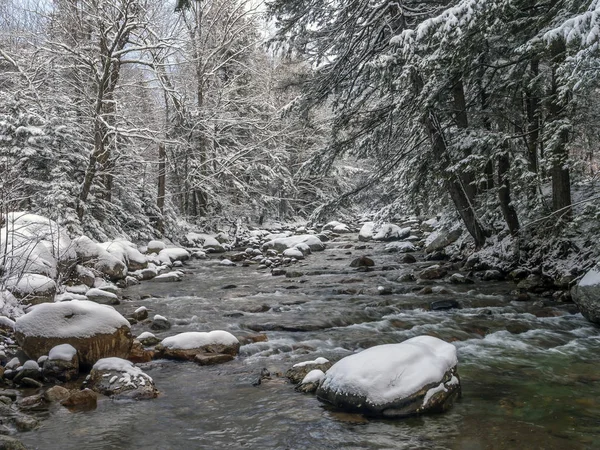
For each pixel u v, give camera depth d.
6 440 3.95
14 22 22.17
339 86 16.02
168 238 22.58
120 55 16.98
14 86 17.89
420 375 4.98
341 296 11.17
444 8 12.82
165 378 6.01
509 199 13.30
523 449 4.10
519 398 5.25
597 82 9.05
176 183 28.30
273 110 29.33
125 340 6.52
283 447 4.19
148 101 23.61
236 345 7.07
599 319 8.29
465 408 4.98
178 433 4.48
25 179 15.64
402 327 8.37
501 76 12.42
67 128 16.47
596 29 6.82
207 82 26.97
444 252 16.97
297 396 5.33
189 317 9.18
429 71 10.92
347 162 38.78
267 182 31.78
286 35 17.19
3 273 9.03
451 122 13.66
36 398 5.23
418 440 4.29
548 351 7.02
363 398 4.81
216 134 24.58
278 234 27.72
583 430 4.46
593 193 12.38
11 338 7.25
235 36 27.48
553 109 10.99
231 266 17.86
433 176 14.09
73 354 6.00
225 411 4.97
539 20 10.26
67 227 15.31
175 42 18.70
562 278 10.70
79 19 18.23
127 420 4.77
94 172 16.95
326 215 17.52
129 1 16.23
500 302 10.05
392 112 14.23
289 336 7.93
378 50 14.51
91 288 11.68
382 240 23.98
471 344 7.39
